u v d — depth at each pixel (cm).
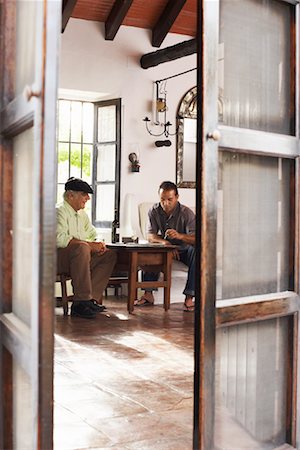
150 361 471
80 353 494
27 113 215
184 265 804
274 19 289
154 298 778
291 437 293
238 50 274
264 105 285
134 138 911
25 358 221
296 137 294
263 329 284
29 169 225
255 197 282
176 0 857
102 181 906
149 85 918
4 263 251
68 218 701
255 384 281
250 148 270
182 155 931
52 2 204
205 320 252
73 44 874
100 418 337
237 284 275
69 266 671
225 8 269
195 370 254
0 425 250
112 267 721
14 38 248
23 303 233
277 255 293
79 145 909
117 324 625
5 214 250
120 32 899
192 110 939
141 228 883
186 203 941
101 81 893
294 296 293
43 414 206
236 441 271
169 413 348
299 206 295
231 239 273
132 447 296
